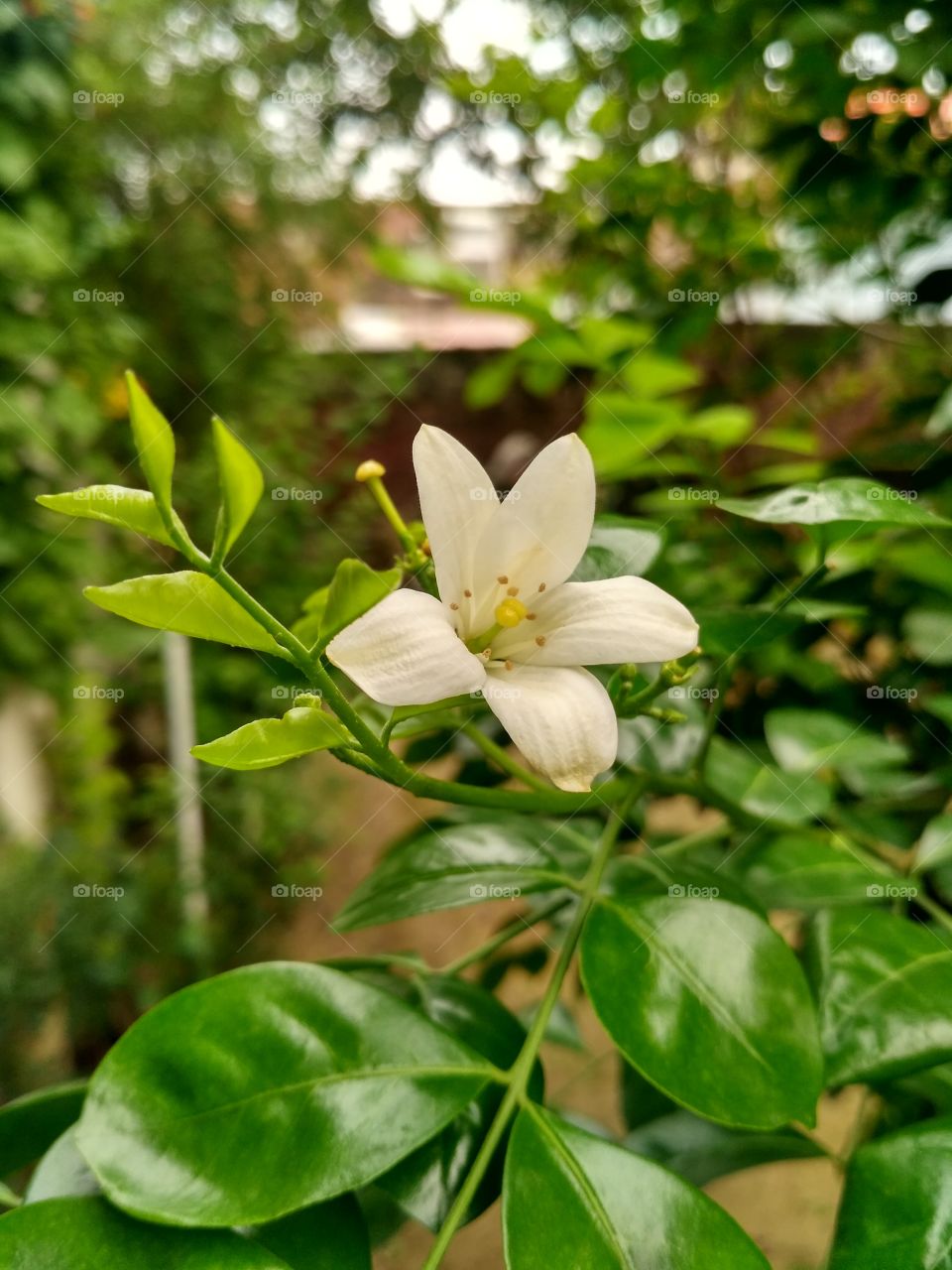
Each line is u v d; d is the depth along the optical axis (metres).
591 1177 0.07
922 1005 0.09
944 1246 0.07
